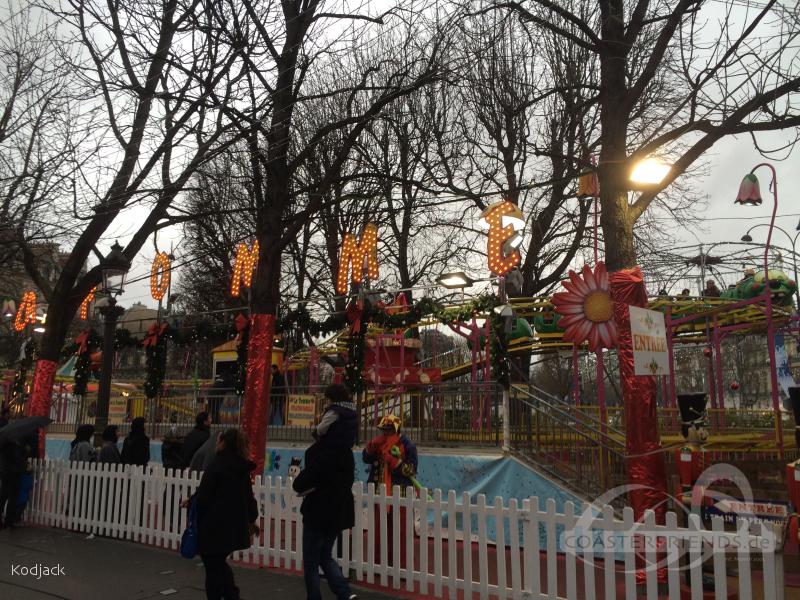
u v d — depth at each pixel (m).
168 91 11.11
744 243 15.02
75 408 17.91
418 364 17.62
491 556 7.91
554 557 5.11
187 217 12.12
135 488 8.73
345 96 19.20
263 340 10.24
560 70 18.38
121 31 10.70
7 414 15.00
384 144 20.48
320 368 23.59
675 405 13.97
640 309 6.68
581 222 19.48
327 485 5.51
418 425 10.99
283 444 12.35
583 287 7.58
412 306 11.84
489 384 9.91
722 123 7.48
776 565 4.11
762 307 13.35
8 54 11.98
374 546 6.71
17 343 26.91
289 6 10.82
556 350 17.78
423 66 14.12
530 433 9.27
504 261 10.64
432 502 6.09
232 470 5.46
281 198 10.65
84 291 13.27
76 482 9.64
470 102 18.83
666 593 5.95
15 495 9.65
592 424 11.16
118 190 12.05
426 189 10.43
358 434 11.30
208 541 5.23
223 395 14.17
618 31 8.14
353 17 10.62
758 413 14.03
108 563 7.39
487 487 9.09
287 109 10.78
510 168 18.98
